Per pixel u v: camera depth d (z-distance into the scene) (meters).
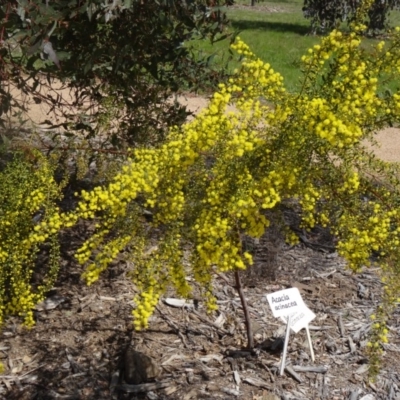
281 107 2.17
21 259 2.61
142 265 2.35
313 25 15.55
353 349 3.26
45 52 2.64
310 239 4.44
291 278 3.93
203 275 2.38
